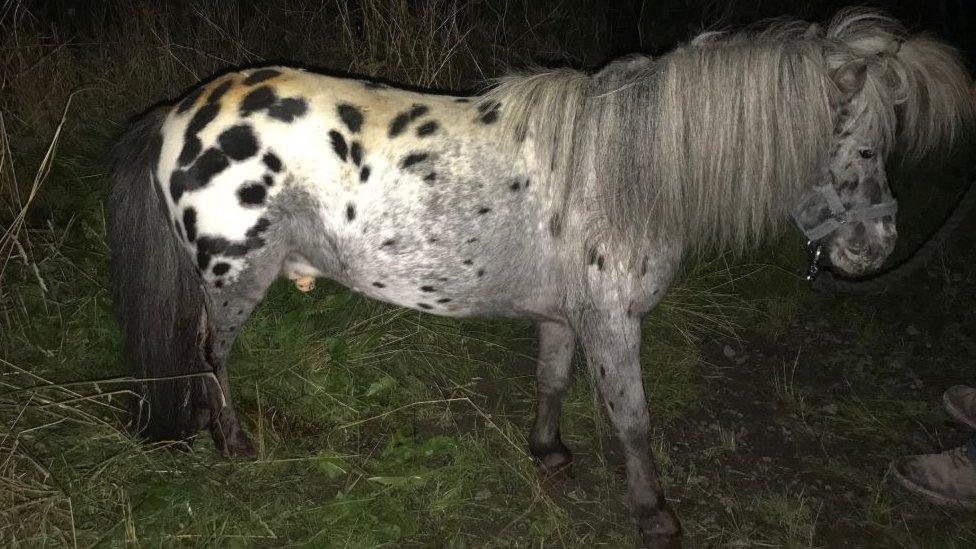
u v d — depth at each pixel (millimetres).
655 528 2562
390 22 4395
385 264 2406
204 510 2498
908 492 2938
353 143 2324
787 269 4309
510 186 2334
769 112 2201
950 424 3318
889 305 4141
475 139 2338
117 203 2508
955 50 2373
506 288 2455
